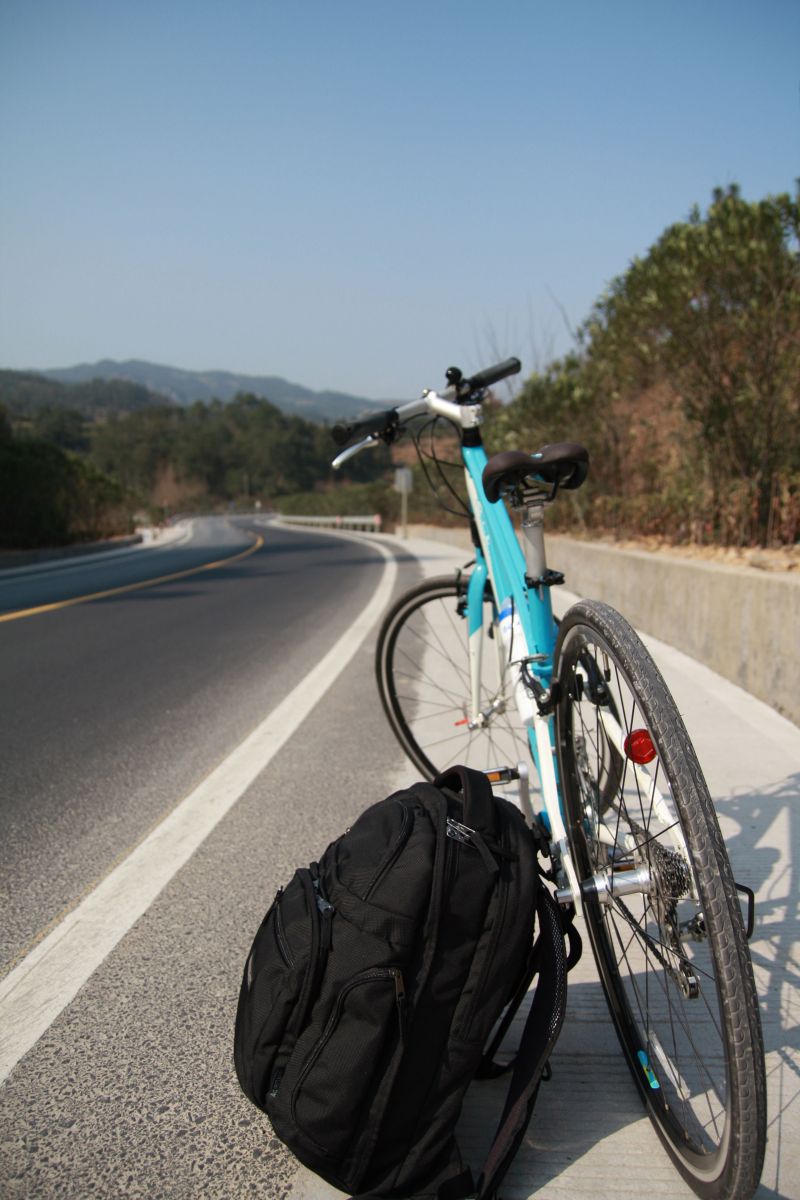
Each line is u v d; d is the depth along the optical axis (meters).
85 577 18.45
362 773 3.82
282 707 5.18
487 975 1.44
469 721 2.99
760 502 7.01
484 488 2.05
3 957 2.36
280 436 180.00
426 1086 1.41
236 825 3.26
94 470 37.62
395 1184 1.40
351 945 1.42
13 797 3.73
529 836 1.60
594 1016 2.02
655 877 1.48
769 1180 1.48
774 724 4.04
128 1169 1.58
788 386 7.00
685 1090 1.50
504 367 2.73
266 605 10.76
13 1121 1.72
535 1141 1.62
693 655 5.47
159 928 2.48
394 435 2.87
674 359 7.52
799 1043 1.84
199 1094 1.78
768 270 6.59
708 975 1.66
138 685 6.11
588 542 9.23
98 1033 2.00
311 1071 1.40
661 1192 1.48
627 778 1.59
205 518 124.62
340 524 51.19
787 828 2.88
